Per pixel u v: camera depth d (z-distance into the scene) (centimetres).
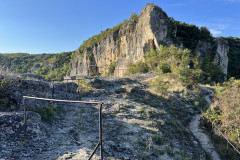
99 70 9400
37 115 595
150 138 648
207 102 1672
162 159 570
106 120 793
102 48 9119
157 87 1536
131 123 796
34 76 1348
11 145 445
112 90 1424
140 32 5638
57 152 463
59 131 596
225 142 899
